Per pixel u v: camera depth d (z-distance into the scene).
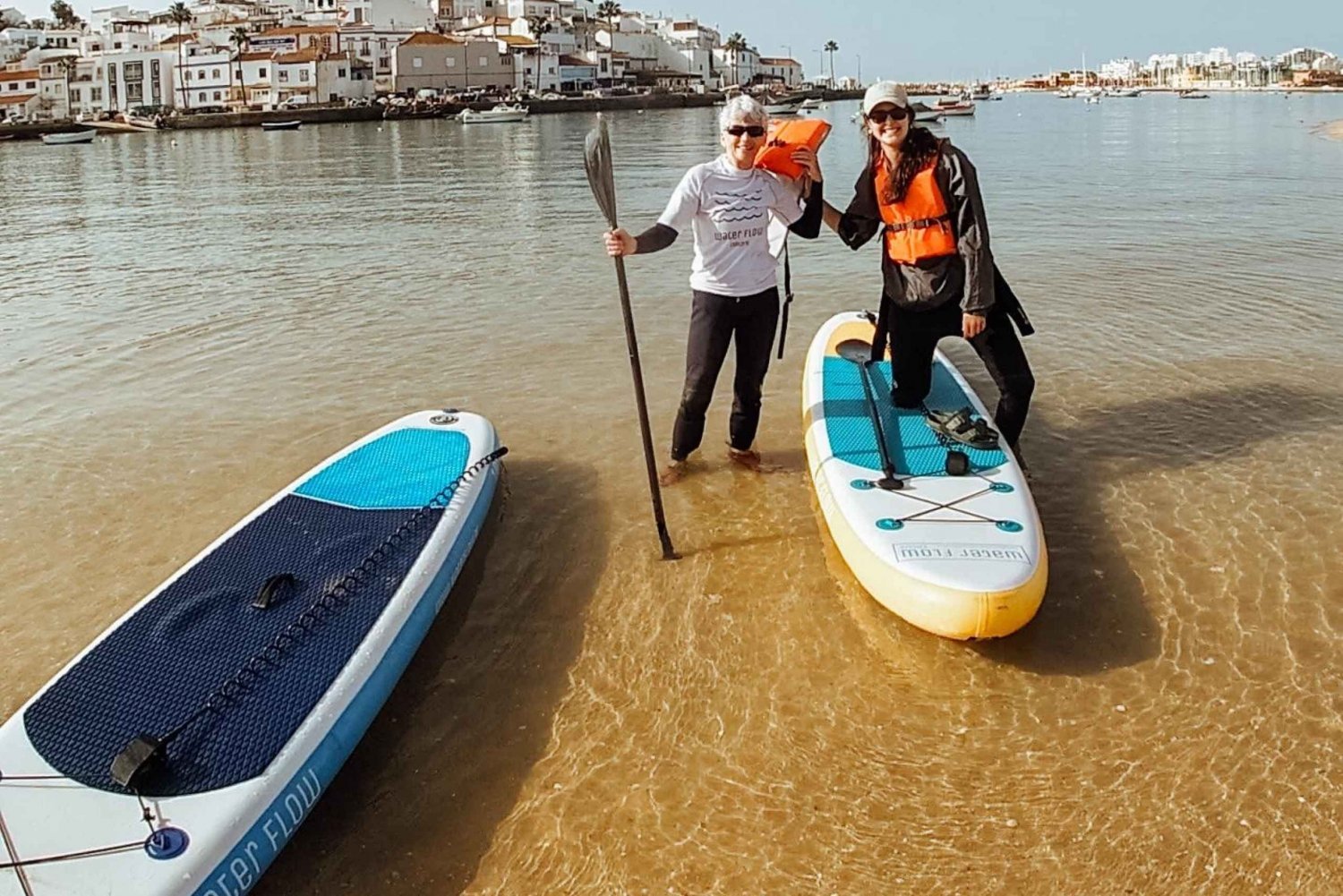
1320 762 4.07
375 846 3.85
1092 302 10.88
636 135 51.84
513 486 6.66
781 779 4.09
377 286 12.66
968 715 4.41
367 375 8.97
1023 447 7.02
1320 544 5.62
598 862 3.73
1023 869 3.63
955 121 67.38
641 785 4.08
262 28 100.38
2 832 3.37
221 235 17.75
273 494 6.63
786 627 5.07
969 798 3.96
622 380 8.67
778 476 6.71
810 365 7.16
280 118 78.81
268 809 3.60
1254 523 5.88
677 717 4.46
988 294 5.59
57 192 27.72
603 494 6.53
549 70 101.56
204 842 3.40
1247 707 4.38
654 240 5.55
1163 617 5.03
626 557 5.77
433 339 10.05
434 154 40.06
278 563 4.94
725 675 4.73
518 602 5.36
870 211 6.02
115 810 3.52
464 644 5.01
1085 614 5.08
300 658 4.26
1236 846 3.69
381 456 6.03
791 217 6.14
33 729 3.88
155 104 92.69
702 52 125.94
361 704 4.14
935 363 7.20
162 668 4.20
